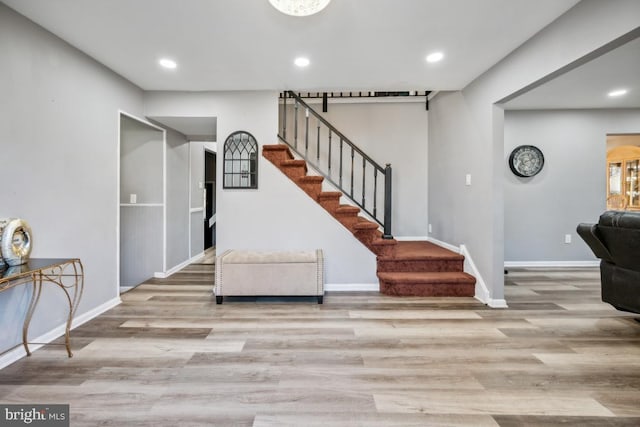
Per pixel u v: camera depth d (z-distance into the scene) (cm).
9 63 209
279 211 372
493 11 215
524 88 266
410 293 352
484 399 172
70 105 260
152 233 435
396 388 182
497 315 294
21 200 219
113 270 317
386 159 502
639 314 267
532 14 220
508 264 502
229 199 371
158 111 369
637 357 217
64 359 212
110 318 285
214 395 174
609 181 719
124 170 434
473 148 351
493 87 308
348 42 257
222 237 372
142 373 195
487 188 324
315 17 220
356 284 375
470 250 362
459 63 300
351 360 212
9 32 209
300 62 294
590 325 272
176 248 475
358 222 384
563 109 490
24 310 218
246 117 370
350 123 500
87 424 152
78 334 251
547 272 463
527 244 501
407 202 504
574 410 164
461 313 299
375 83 352
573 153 495
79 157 271
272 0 181
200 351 224
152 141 431
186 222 515
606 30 191
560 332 257
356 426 152
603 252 285
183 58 285
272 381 188
